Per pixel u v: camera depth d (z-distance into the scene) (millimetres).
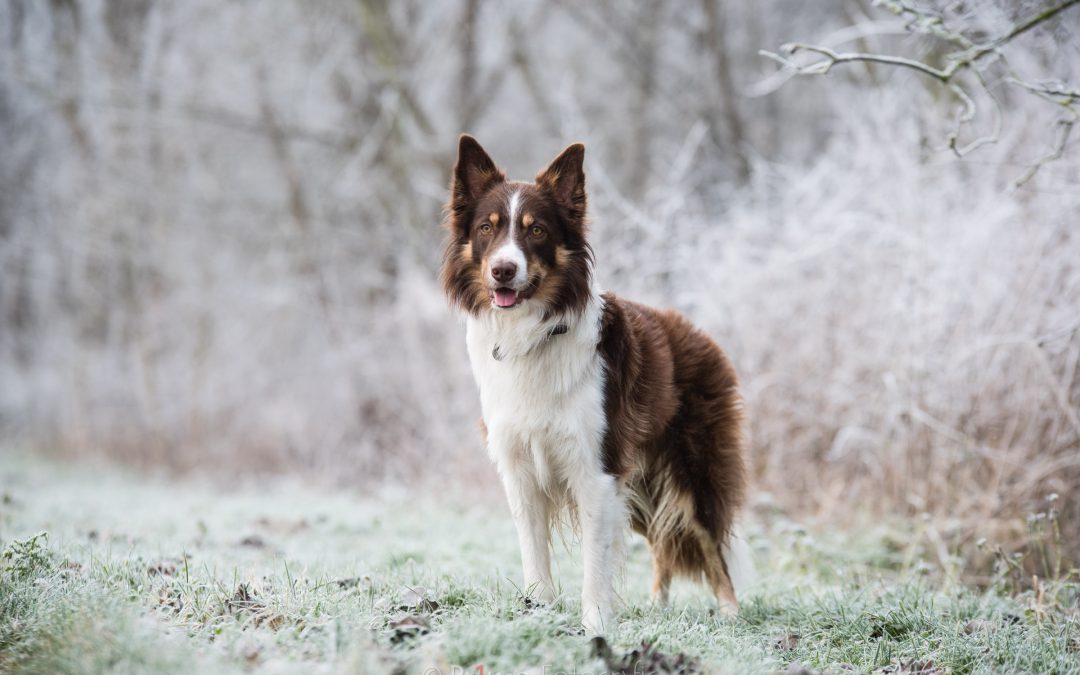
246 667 4250
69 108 20078
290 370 18531
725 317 10094
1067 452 8219
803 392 10219
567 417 5527
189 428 18859
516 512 5754
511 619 4977
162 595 5402
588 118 19016
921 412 8625
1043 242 8453
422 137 16719
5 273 22422
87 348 21250
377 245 17828
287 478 16016
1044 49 8750
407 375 15156
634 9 19250
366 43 18250
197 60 19156
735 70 19312
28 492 12625
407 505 11750
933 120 9680
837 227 9828
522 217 5609
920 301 8789
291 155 18906
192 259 19750
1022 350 8469
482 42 18812
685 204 12594
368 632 4578
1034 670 4941
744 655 4844
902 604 5922
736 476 6582
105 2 19328
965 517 8453
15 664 4297
